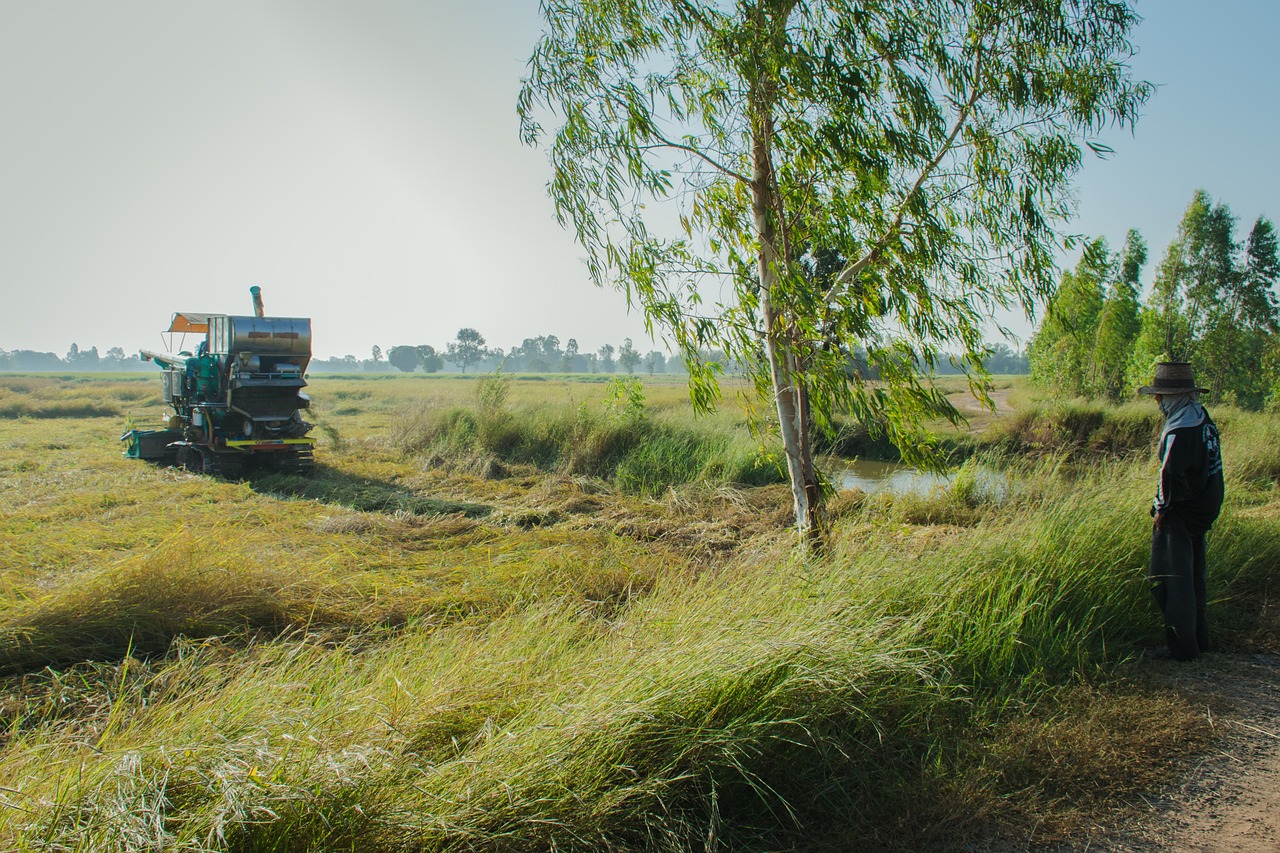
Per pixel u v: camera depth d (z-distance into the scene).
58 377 72.56
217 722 2.75
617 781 2.67
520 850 2.33
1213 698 3.86
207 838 1.94
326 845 2.14
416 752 2.74
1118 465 7.36
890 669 3.37
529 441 14.53
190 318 13.82
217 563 5.46
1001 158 4.94
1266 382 27.70
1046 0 4.57
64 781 2.38
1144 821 2.85
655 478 11.88
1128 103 4.83
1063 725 3.47
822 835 2.74
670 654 3.14
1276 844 2.70
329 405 31.17
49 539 7.13
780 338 5.41
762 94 4.81
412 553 7.25
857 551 4.92
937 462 5.52
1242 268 28.31
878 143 4.88
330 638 4.90
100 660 4.53
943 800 2.89
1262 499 8.55
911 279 4.93
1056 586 4.72
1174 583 4.39
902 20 4.77
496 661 3.45
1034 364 29.17
